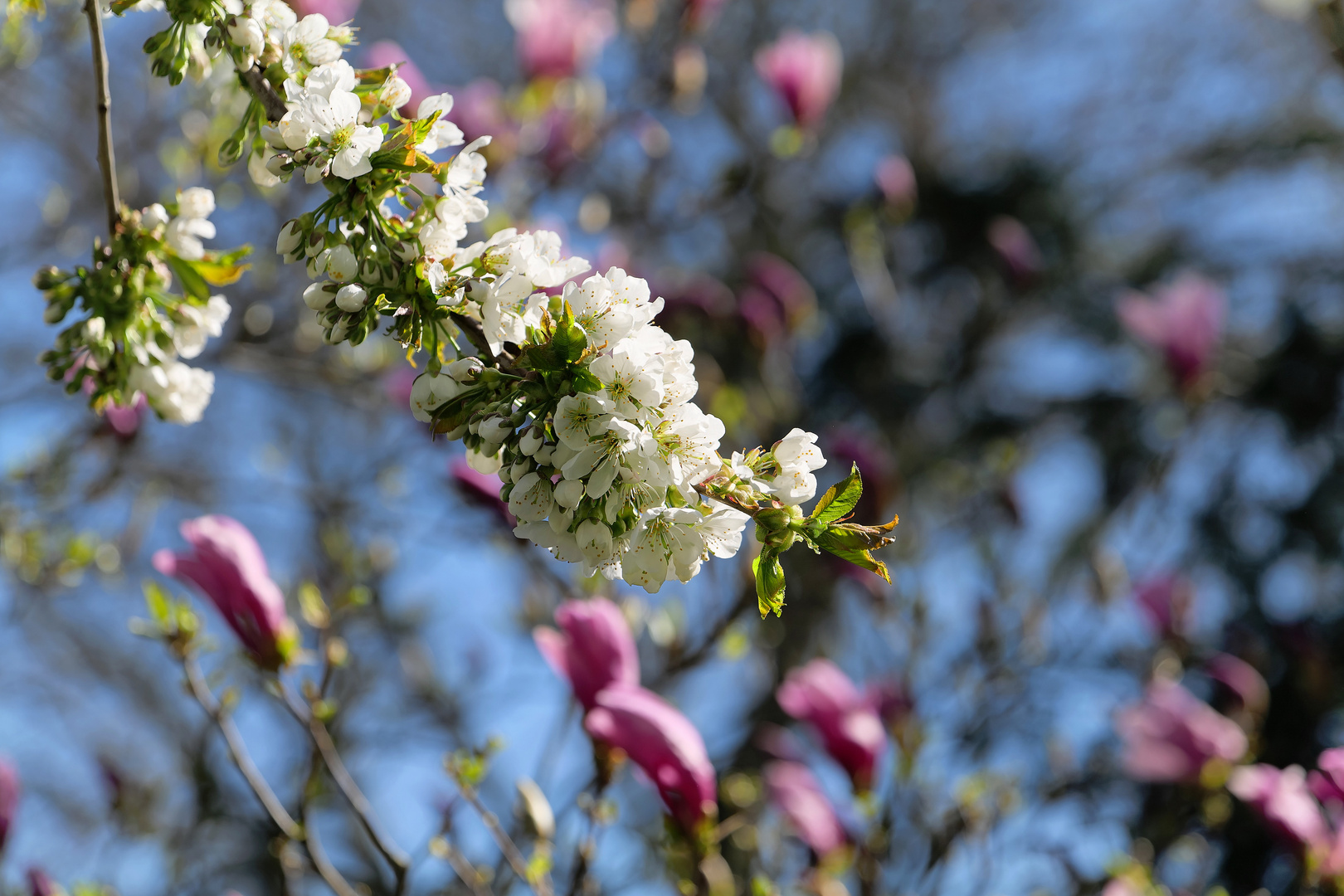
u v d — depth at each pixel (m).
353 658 5.11
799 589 5.89
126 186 5.84
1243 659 5.78
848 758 3.29
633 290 1.44
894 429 8.21
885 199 5.93
